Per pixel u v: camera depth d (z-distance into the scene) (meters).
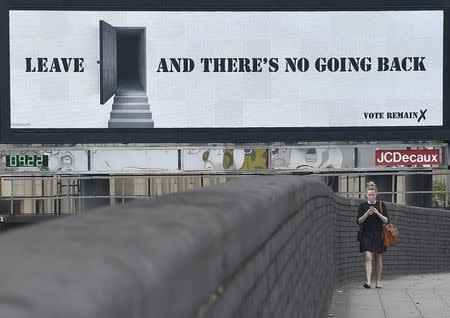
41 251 1.40
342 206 16.48
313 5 38.00
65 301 1.22
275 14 37.91
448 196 40.97
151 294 1.45
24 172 37.56
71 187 39.84
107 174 37.75
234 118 37.94
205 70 37.84
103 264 1.37
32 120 37.66
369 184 16.22
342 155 38.09
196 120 37.88
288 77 38.03
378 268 16.31
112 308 1.29
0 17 37.53
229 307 2.51
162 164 37.78
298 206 6.08
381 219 16.23
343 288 15.91
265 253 3.69
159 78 37.78
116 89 37.69
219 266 2.27
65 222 1.82
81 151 37.56
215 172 37.91
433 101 38.28
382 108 38.22
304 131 38.03
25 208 45.28
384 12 38.16
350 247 17.70
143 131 37.72
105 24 37.59
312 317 7.80
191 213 2.11
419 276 20.92
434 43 38.31
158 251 1.55
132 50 37.72
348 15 38.06
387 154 38.19
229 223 2.40
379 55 38.22
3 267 1.29
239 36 37.88
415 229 23.39
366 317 11.27
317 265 8.81
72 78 37.66
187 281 1.78
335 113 38.12
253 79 37.91
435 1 38.16
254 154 37.88
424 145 38.28
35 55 37.62
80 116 37.72
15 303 1.19
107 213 2.03
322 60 38.09
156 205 2.29
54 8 37.62
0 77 37.53
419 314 11.58
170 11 37.66
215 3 37.75
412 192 38.03
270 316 3.98
